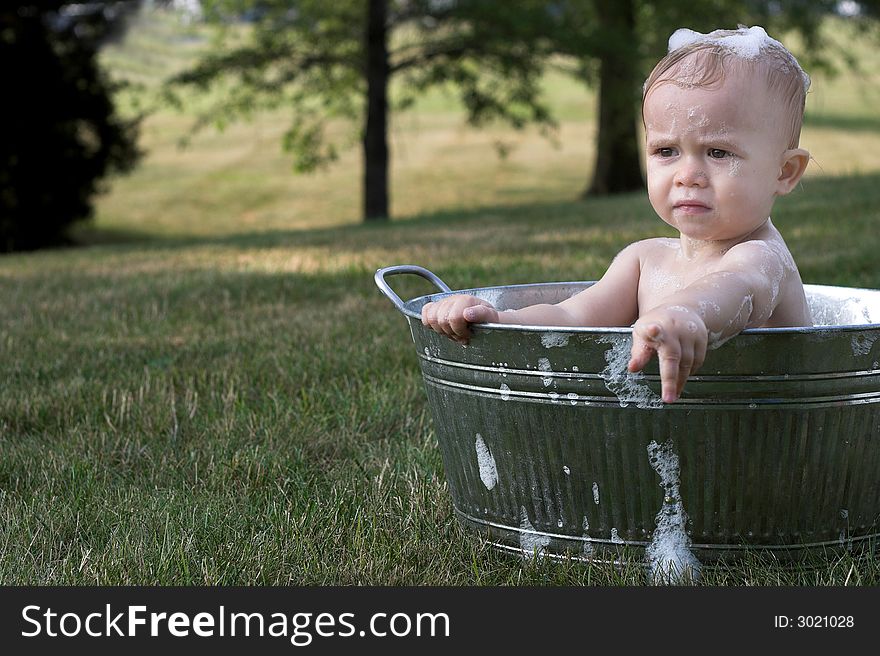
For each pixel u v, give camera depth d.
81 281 6.71
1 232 16.52
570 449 1.90
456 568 2.09
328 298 5.50
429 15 15.22
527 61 15.45
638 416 1.82
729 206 1.96
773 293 1.87
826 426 1.83
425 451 2.78
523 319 2.15
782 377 1.77
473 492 2.11
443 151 28.12
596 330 1.77
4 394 3.45
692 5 15.01
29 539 2.23
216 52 17.06
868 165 23.19
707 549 1.92
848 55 16.69
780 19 15.59
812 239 7.08
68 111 16.55
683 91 1.96
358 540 2.16
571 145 28.64
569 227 9.35
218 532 2.23
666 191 2.01
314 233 11.23
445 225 10.82
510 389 1.91
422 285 5.74
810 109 32.06
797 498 1.88
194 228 21.17
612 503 1.92
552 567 2.02
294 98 17.41
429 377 2.12
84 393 3.44
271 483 2.60
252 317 4.91
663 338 1.58
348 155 28.06
